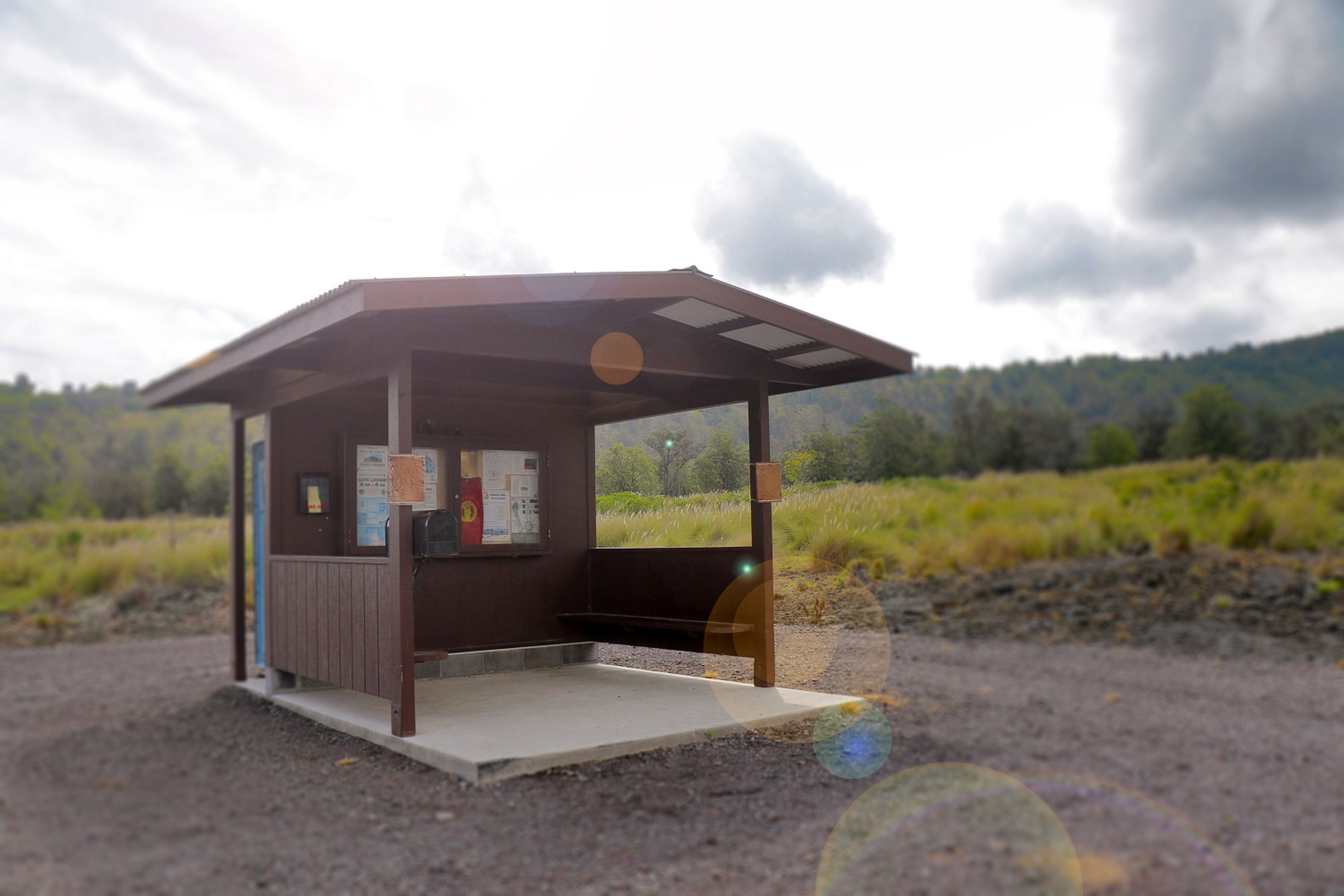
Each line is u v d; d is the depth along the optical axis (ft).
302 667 20.35
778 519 38.50
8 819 13.11
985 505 45.29
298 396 20.58
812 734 17.70
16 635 36.50
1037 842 11.74
